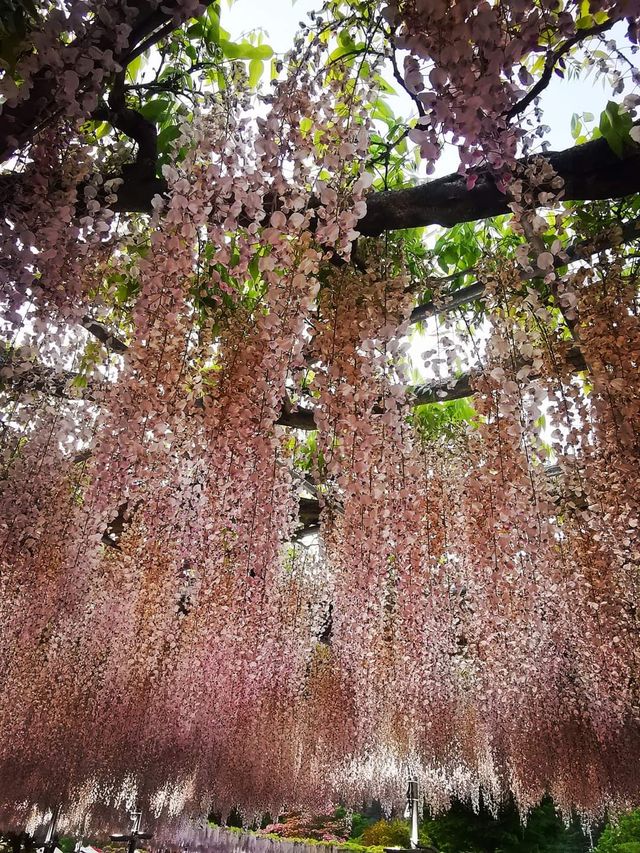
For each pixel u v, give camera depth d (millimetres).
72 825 5734
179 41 1831
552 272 1535
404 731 3250
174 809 5133
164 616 2404
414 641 2441
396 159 2098
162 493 2016
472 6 916
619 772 3186
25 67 1177
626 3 813
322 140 1401
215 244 1470
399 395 1627
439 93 955
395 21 989
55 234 1401
